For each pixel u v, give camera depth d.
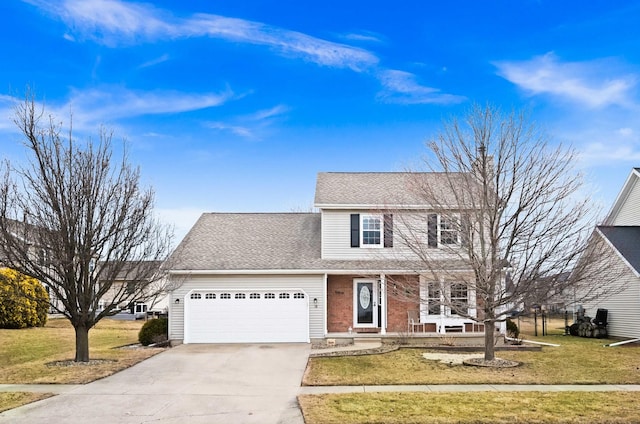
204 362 17.12
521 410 10.74
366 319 23.09
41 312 29.83
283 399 12.16
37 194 16.23
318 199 23.69
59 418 10.72
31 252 17.39
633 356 18.08
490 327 16.73
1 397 12.44
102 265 17.67
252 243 24.62
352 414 10.53
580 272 15.63
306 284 22.45
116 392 12.99
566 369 15.51
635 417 10.23
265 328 22.20
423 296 22.00
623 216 29.14
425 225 20.89
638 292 24.27
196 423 10.33
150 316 44.38
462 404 11.25
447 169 17.05
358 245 23.30
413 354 18.36
